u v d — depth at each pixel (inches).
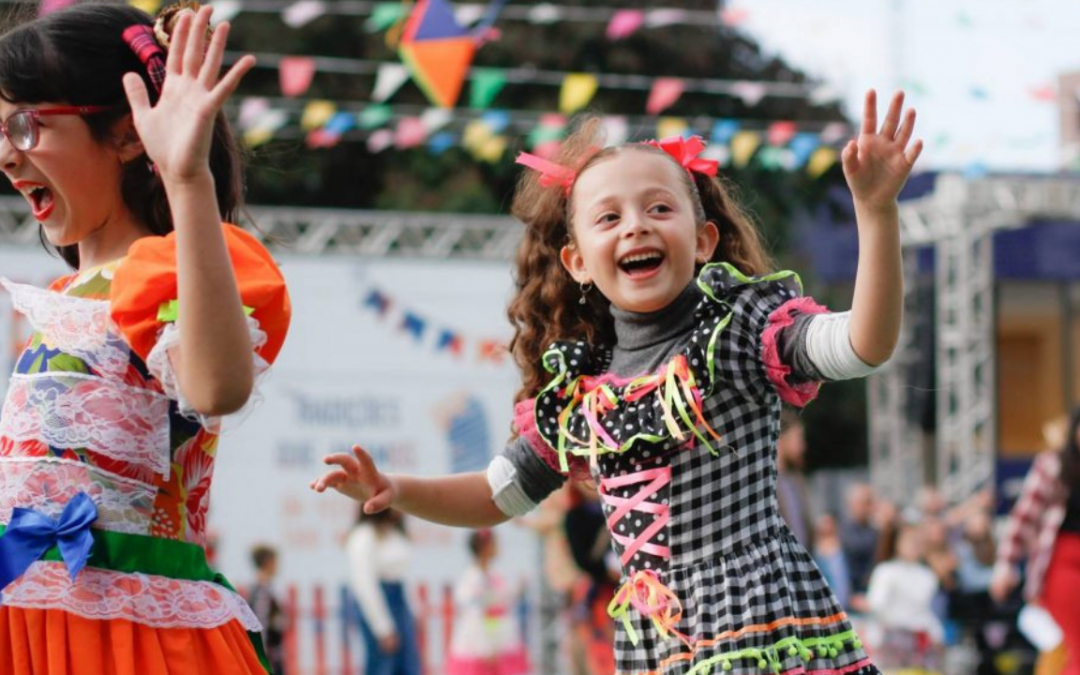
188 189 131.0
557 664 570.3
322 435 587.8
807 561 165.0
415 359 601.9
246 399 134.9
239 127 559.8
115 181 151.1
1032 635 594.2
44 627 142.8
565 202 184.4
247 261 143.9
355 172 923.4
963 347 736.3
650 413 164.4
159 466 147.2
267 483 577.0
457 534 580.7
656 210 169.3
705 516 162.6
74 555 142.3
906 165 149.4
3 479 146.4
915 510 685.9
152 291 139.3
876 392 846.5
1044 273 1013.2
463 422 603.5
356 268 598.2
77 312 145.7
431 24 438.6
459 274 609.3
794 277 167.2
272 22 887.1
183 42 134.6
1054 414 1014.4
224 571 568.1
